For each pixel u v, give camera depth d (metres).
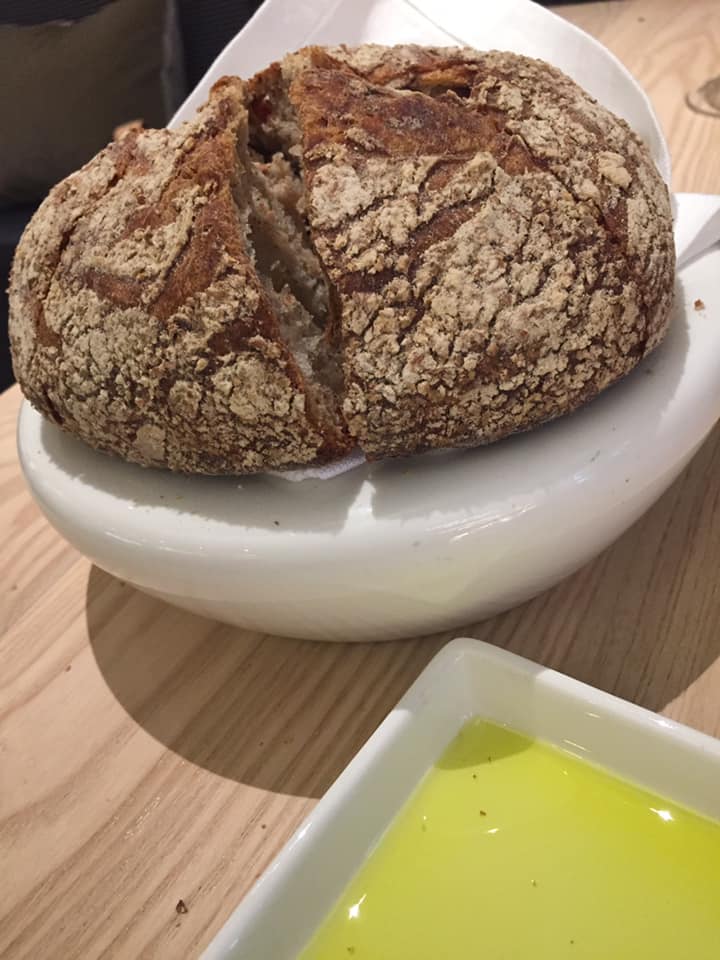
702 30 0.46
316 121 0.18
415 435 0.17
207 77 0.26
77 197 0.19
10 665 0.22
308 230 0.19
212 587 0.17
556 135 0.18
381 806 0.16
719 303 0.19
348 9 0.26
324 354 0.18
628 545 0.22
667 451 0.17
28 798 0.19
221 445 0.17
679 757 0.15
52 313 0.19
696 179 0.33
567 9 0.52
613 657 0.19
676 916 0.14
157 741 0.20
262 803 0.18
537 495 0.16
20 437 0.21
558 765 0.17
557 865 0.15
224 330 0.16
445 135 0.17
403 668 0.20
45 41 0.59
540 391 0.17
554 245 0.17
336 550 0.16
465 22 0.26
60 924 0.17
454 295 0.16
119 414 0.18
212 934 0.16
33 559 0.26
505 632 0.20
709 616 0.19
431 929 0.15
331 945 0.15
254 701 0.20
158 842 0.18
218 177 0.17
